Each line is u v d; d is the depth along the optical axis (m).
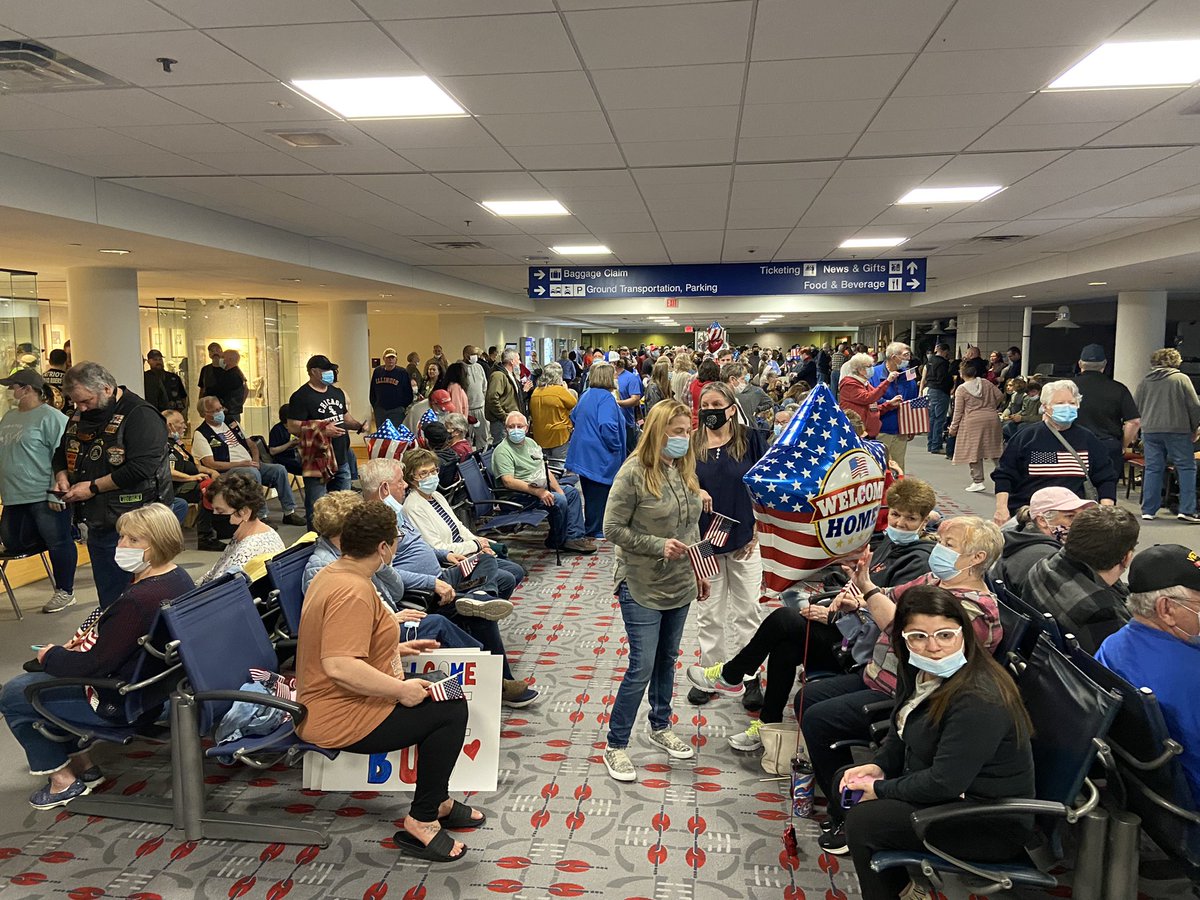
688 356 10.05
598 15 3.29
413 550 4.29
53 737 3.08
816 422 2.56
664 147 5.48
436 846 2.84
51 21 3.30
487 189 6.85
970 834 2.24
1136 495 9.91
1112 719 2.12
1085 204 7.70
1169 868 2.38
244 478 3.97
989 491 10.46
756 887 2.71
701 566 3.26
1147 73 4.04
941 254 11.80
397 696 2.75
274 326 13.21
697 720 3.98
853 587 2.92
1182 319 19.34
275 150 5.44
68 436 5.24
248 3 3.13
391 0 3.11
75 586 6.32
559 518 7.19
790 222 8.81
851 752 3.01
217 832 2.96
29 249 7.59
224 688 2.99
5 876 2.74
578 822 3.09
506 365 11.17
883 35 3.53
